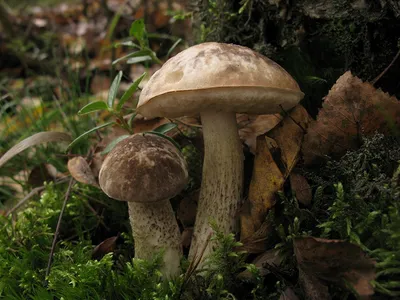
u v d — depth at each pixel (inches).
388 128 9.7
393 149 9.4
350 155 9.7
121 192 9.7
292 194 10.0
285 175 10.1
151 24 26.9
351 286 8.3
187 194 12.2
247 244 10.2
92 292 10.2
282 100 9.7
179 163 10.3
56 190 14.0
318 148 10.1
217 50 9.3
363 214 9.0
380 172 9.4
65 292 10.0
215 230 10.1
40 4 46.6
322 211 9.8
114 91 11.4
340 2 10.5
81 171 12.8
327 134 10.0
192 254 10.7
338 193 9.1
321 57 11.5
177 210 12.1
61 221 11.9
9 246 11.7
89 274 10.2
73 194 13.3
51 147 16.8
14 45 29.0
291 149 10.2
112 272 10.3
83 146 16.1
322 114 9.9
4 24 31.3
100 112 19.5
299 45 11.6
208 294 10.0
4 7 33.7
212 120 10.5
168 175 9.9
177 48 21.3
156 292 10.0
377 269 8.3
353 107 9.8
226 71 8.9
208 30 13.7
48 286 10.3
